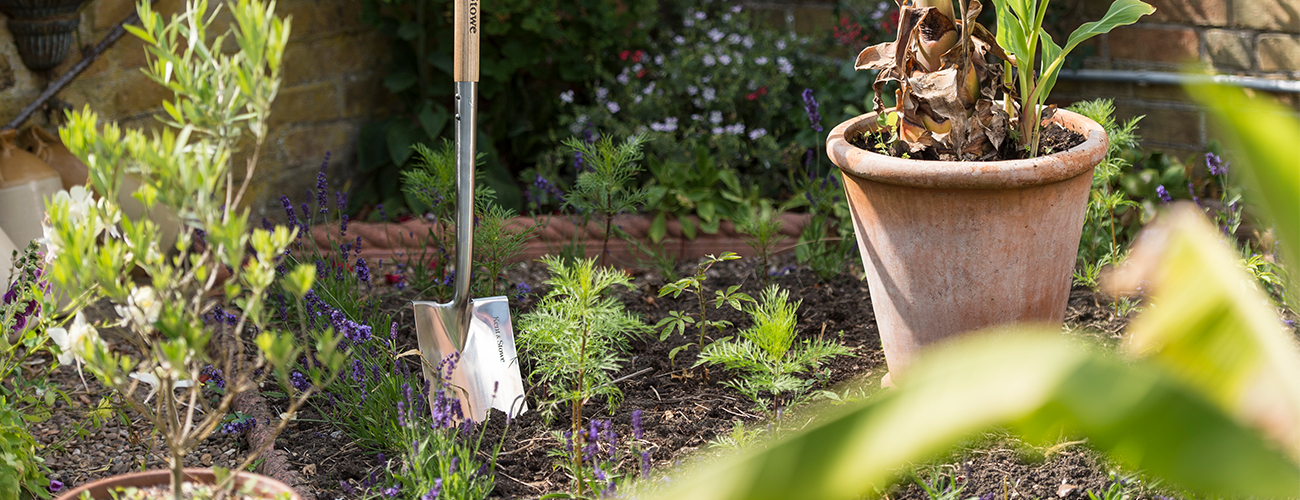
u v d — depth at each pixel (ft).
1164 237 2.53
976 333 7.33
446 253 10.01
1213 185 11.93
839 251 10.68
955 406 1.79
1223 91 1.91
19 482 6.35
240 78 4.44
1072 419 1.76
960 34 7.20
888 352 8.05
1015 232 6.94
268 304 9.67
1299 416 2.03
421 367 8.57
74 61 11.32
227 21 12.32
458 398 7.73
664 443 7.45
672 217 12.05
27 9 10.46
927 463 6.54
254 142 12.75
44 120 11.27
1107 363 1.85
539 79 14.34
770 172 13.14
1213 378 2.25
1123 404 1.78
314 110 13.35
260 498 5.21
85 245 4.64
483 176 12.78
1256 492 1.81
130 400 5.07
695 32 14.10
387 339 8.82
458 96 7.48
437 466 6.57
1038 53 13.03
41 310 6.28
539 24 12.91
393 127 13.32
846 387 8.13
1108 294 9.50
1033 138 7.48
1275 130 1.90
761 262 11.39
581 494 6.52
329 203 13.73
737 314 9.83
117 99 11.82
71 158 11.06
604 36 13.56
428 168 10.34
